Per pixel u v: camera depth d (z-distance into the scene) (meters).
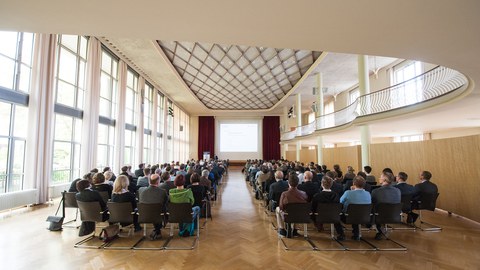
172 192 3.94
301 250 3.59
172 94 17.38
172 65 12.38
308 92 17.03
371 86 13.60
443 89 7.19
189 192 3.97
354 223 3.74
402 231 4.46
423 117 7.06
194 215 3.97
